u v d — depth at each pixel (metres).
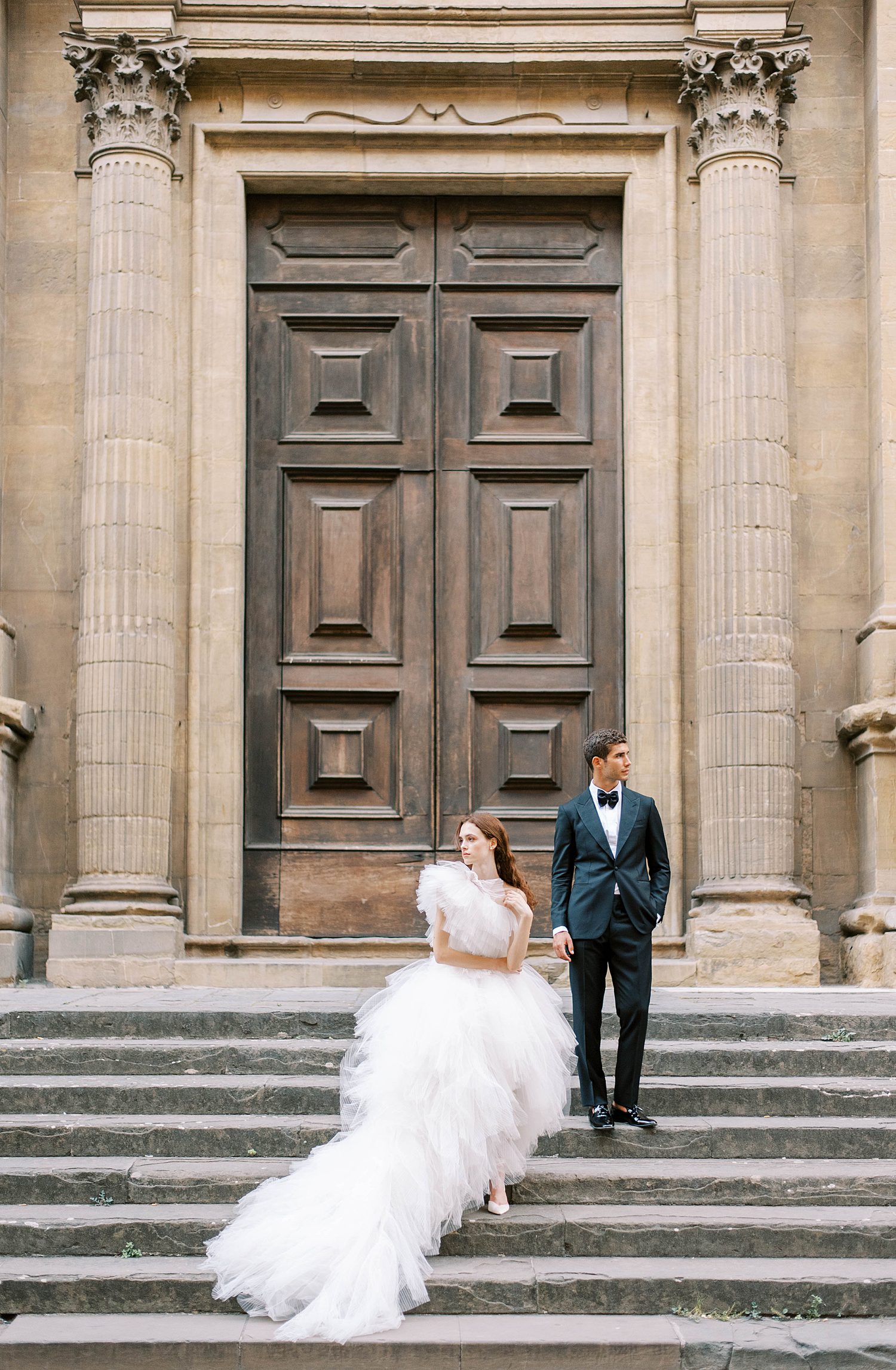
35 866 10.74
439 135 11.23
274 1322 5.22
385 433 11.33
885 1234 5.75
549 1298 5.39
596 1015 6.39
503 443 11.34
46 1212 5.89
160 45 10.82
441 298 11.44
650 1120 6.44
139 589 10.45
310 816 11.05
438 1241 5.64
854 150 11.32
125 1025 7.50
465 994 5.89
